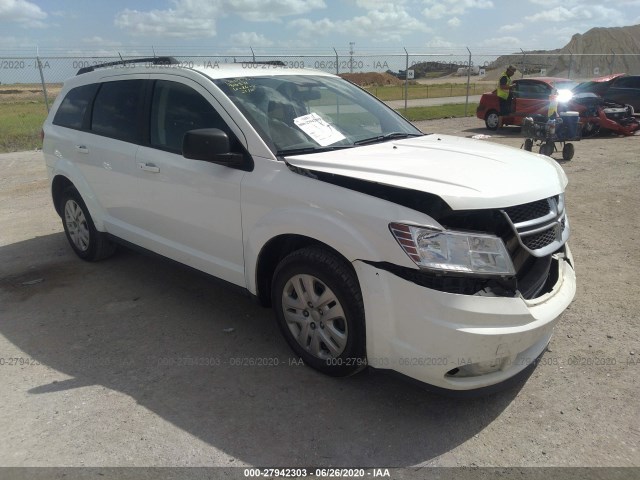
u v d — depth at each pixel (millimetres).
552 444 2654
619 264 4895
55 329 3881
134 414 2900
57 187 5316
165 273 4914
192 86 3746
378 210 2701
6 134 14859
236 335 3764
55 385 3182
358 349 2904
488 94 15602
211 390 3111
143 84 4188
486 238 2598
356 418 2861
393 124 4188
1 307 4254
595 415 2861
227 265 3596
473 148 3512
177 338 3729
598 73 25844
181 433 2746
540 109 13922
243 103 3516
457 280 2572
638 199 7035
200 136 3164
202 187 3574
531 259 2895
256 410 2928
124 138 4289
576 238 5625
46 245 5750
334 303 2998
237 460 2561
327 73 4590
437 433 2746
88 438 2715
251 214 3287
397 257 2611
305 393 3076
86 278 4812
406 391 3094
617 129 13117
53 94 20000
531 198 2779
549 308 2777
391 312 2676
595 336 3654
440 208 2617
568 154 9953
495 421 2834
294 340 3309
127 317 4059
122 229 4496
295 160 3135
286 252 3373
